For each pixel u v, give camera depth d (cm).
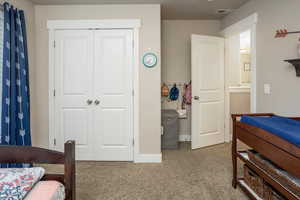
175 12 384
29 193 127
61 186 141
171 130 398
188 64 441
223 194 239
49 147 346
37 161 144
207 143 411
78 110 345
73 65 341
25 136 296
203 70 399
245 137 223
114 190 249
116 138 345
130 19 333
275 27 261
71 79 342
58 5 336
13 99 275
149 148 341
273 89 266
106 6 334
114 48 338
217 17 418
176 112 413
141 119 340
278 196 179
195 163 330
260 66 293
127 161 344
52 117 345
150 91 338
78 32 339
